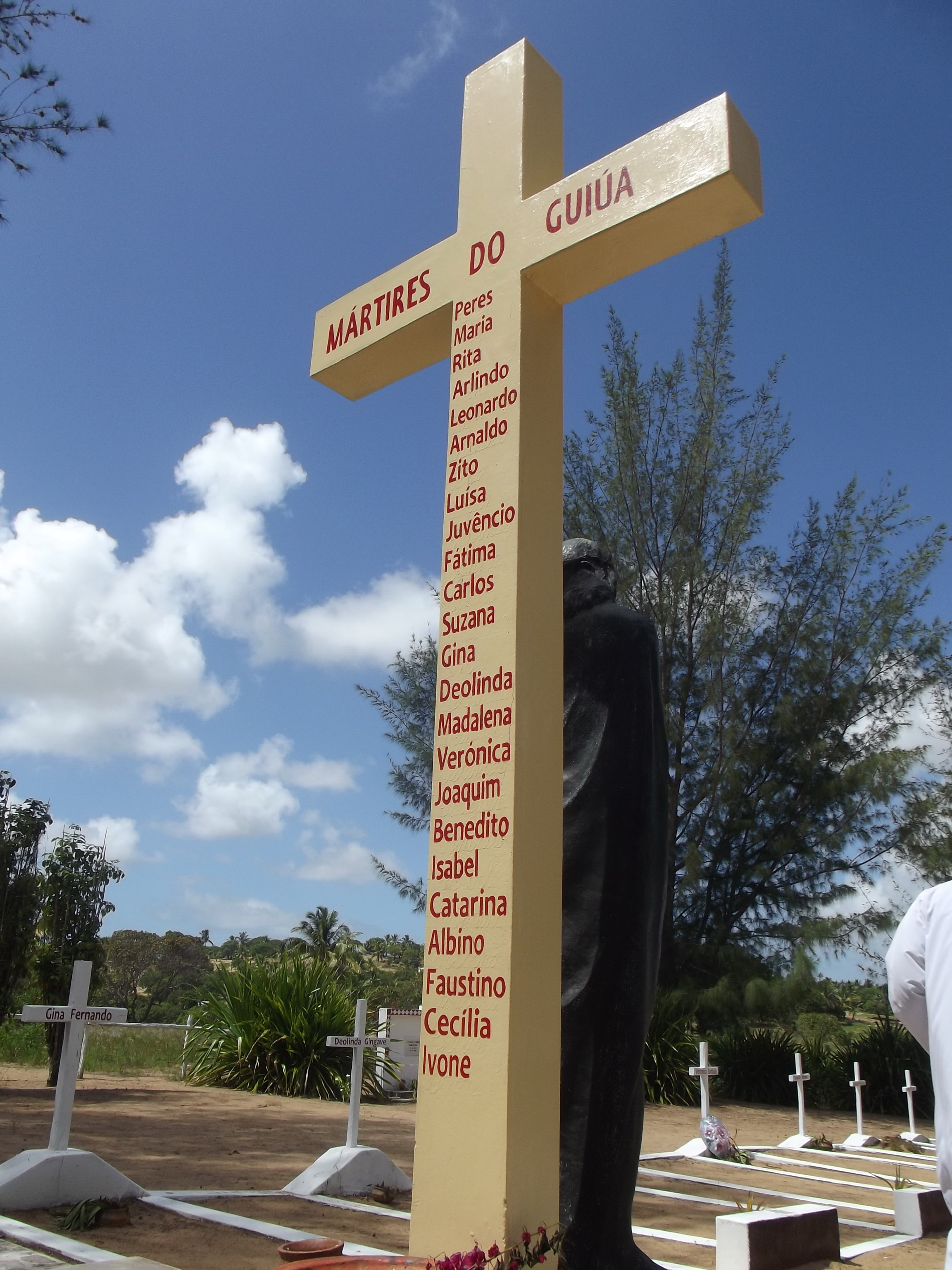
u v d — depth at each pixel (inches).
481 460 160.1
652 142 156.9
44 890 505.0
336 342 200.2
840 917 711.1
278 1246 199.2
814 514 815.1
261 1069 525.3
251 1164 299.3
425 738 784.3
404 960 1128.2
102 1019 242.2
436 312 179.6
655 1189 313.7
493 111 181.0
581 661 186.9
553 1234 132.6
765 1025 737.0
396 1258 117.7
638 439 810.8
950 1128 79.4
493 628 149.5
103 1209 214.4
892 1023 708.0
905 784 732.0
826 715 754.8
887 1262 223.1
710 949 714.2
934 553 767.7
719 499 803.4
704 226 155.7
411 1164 315.9
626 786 177.2
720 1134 399.5
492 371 163.9
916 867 716.7
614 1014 167.9
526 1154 130.7
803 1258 212.7
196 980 1707.7
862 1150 459.8
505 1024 132.1
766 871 724.0
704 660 772.6
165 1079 563.8
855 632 770.8
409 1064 547.5
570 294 169.9
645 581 790.5
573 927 173.0
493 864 139.3
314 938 1780.3
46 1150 232.2
